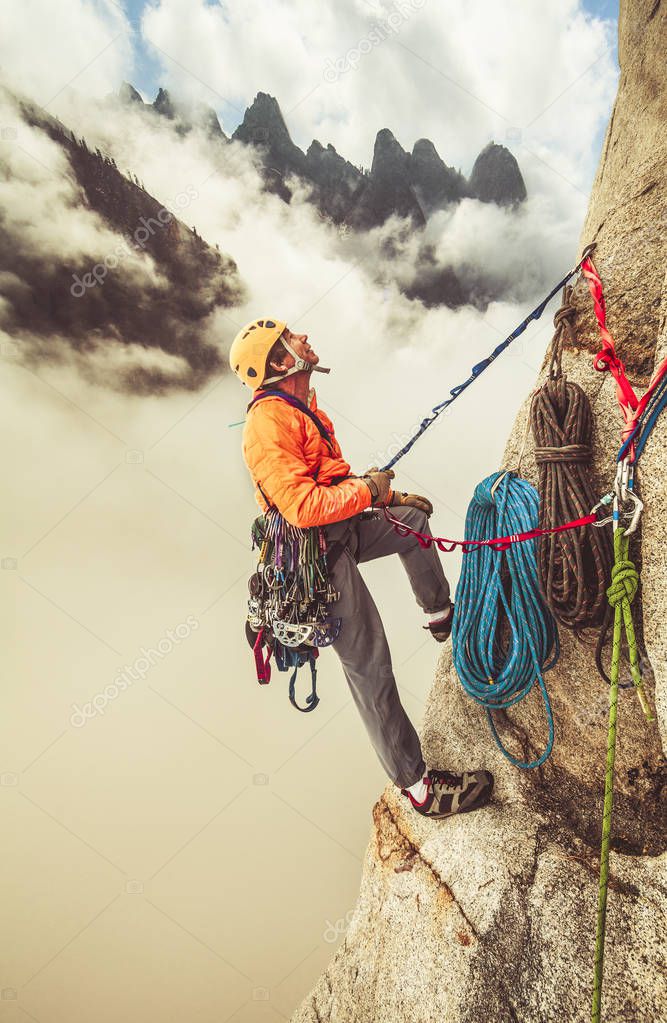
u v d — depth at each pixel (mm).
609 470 2072
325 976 2963
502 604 2275
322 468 2090
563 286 2338
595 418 2150
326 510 1937
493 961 2039
